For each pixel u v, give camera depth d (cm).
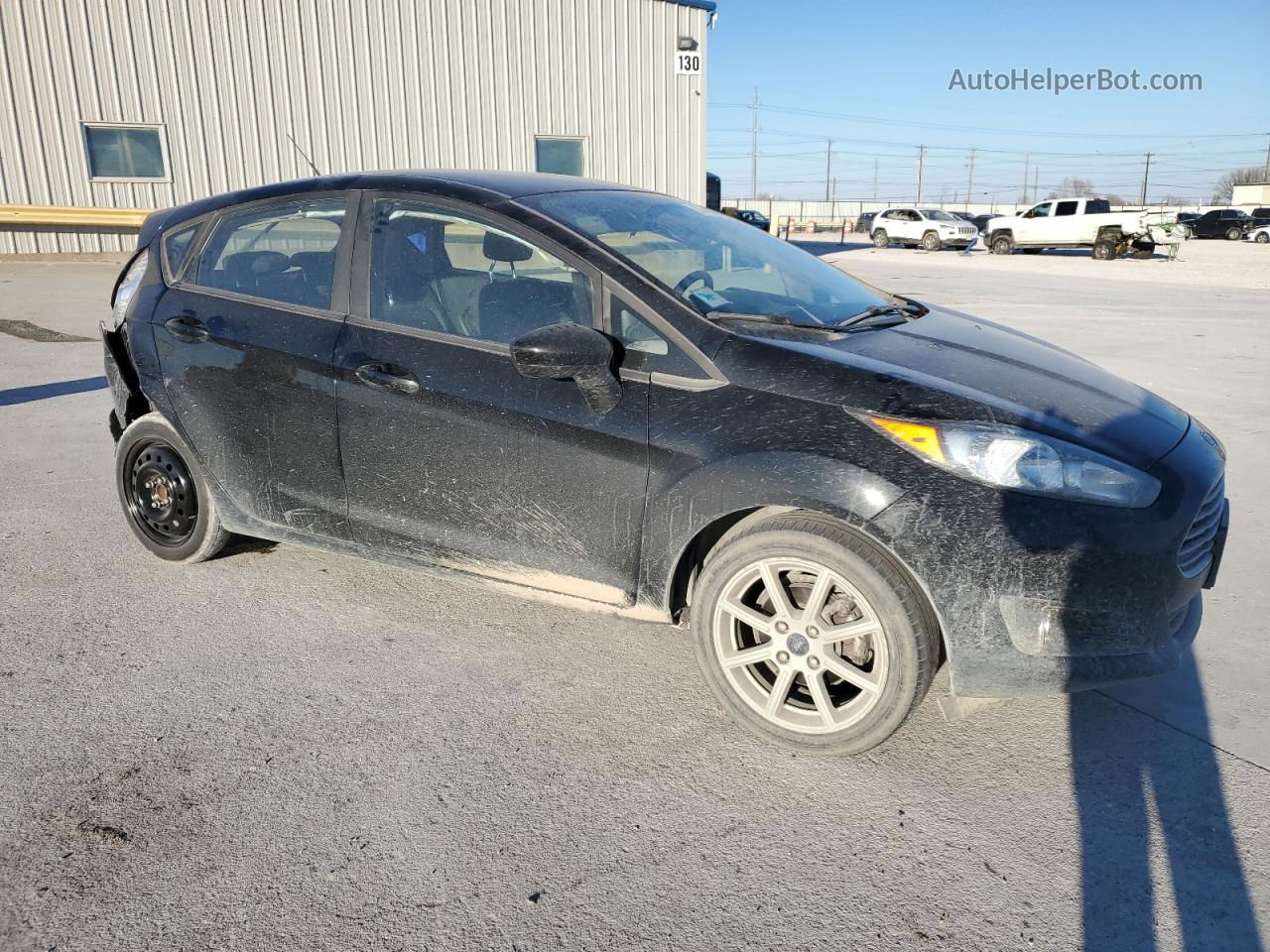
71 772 264
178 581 392
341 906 216
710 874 229
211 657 329
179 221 394
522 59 1894
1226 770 271
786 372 268
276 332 348
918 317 347
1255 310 1397
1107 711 302
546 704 303
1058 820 249
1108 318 1292
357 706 300
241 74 1703
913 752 280
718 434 269
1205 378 845
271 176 1759
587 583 302
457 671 323
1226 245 3706
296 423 346
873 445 253
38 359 872
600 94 1981
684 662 333
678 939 208
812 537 259
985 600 246
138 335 385
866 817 250
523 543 309
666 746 281
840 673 266
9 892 218
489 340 309
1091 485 247
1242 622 365
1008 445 247
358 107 1792
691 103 2081
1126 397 296
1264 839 241
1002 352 311
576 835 242
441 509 322
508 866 230
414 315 324
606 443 285
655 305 285
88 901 216
